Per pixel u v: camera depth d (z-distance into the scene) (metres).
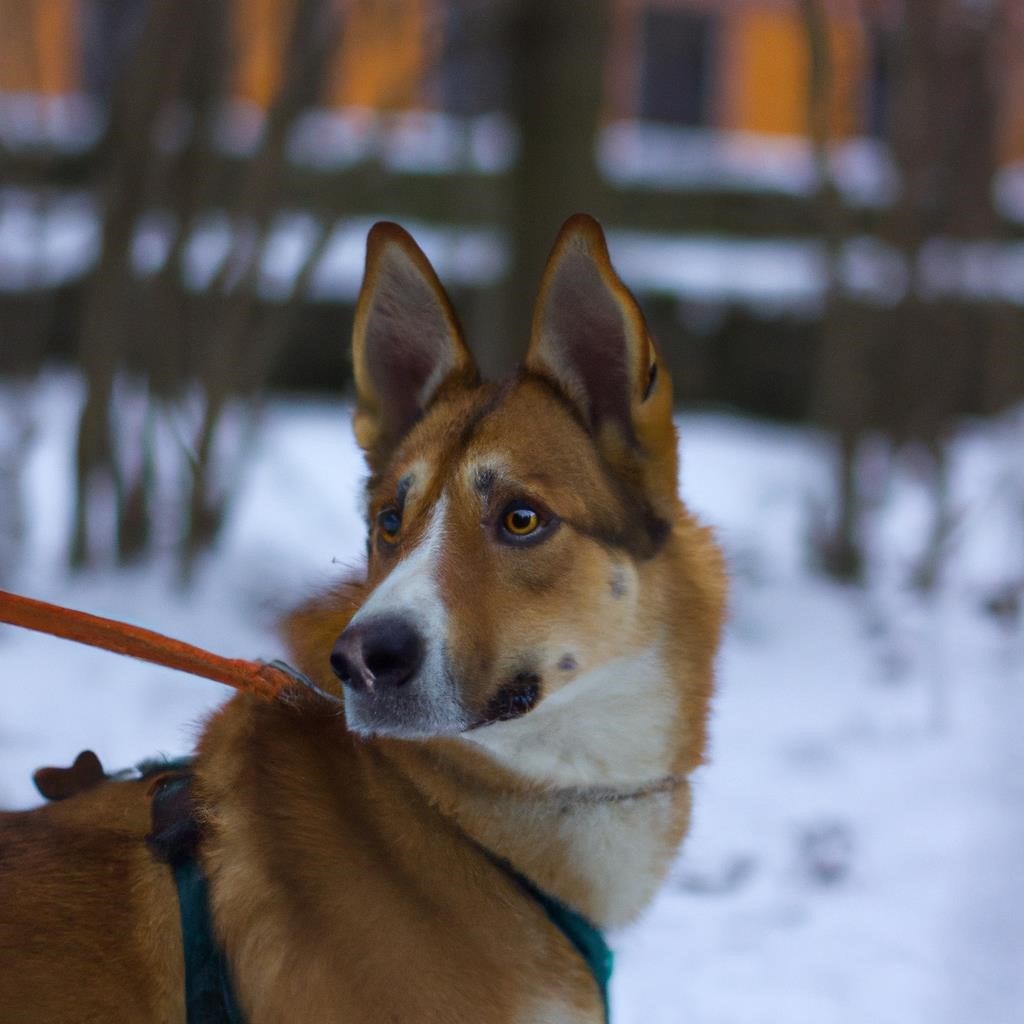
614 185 13.20
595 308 2.66
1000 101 8.19
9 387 8.27
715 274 13.07
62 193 11.48
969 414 10.38
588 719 2.57
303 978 2.31
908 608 7.65
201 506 7.23
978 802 5.29
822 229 8.20
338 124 12.26
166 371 7.37
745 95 16.14
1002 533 8.80
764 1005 3.97
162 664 2.39
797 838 5.01
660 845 2.67
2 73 9.39
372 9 7.57
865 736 6.00
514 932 2.48
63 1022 2.24
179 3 7.06
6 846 2.38
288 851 2.37
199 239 9.47
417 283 2.82
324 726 2.50
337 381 12.38
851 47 9.16
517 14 7.72
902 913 4.48
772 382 12.51
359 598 2.67
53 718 5.75
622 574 2.60
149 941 2.33
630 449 2.68
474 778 2.50
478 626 2.45
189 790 2.46
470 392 2.76
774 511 9.52
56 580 7.38
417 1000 2.36
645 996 4.01
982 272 8.45
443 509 2.54
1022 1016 3.90
